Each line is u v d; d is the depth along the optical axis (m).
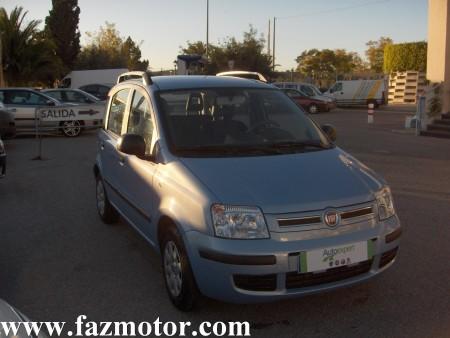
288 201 3.57
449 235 5.91
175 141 4.37
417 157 11.73
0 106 13.56
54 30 45.03
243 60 39.41
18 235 6.07
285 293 3.50
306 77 52.12
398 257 5.20
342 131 17.86
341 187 3.79
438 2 16.75
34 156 12.13
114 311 4.12
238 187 3.69
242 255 3.44
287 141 4.61
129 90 5.59
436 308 4.07
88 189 8.46
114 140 5.71
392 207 4.02
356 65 77.19
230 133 4.55
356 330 3.75
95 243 5.75
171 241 4.03
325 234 3.55
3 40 32.75
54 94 19.12
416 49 40.41
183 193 3.83
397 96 39.69
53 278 4.79
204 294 3.71
